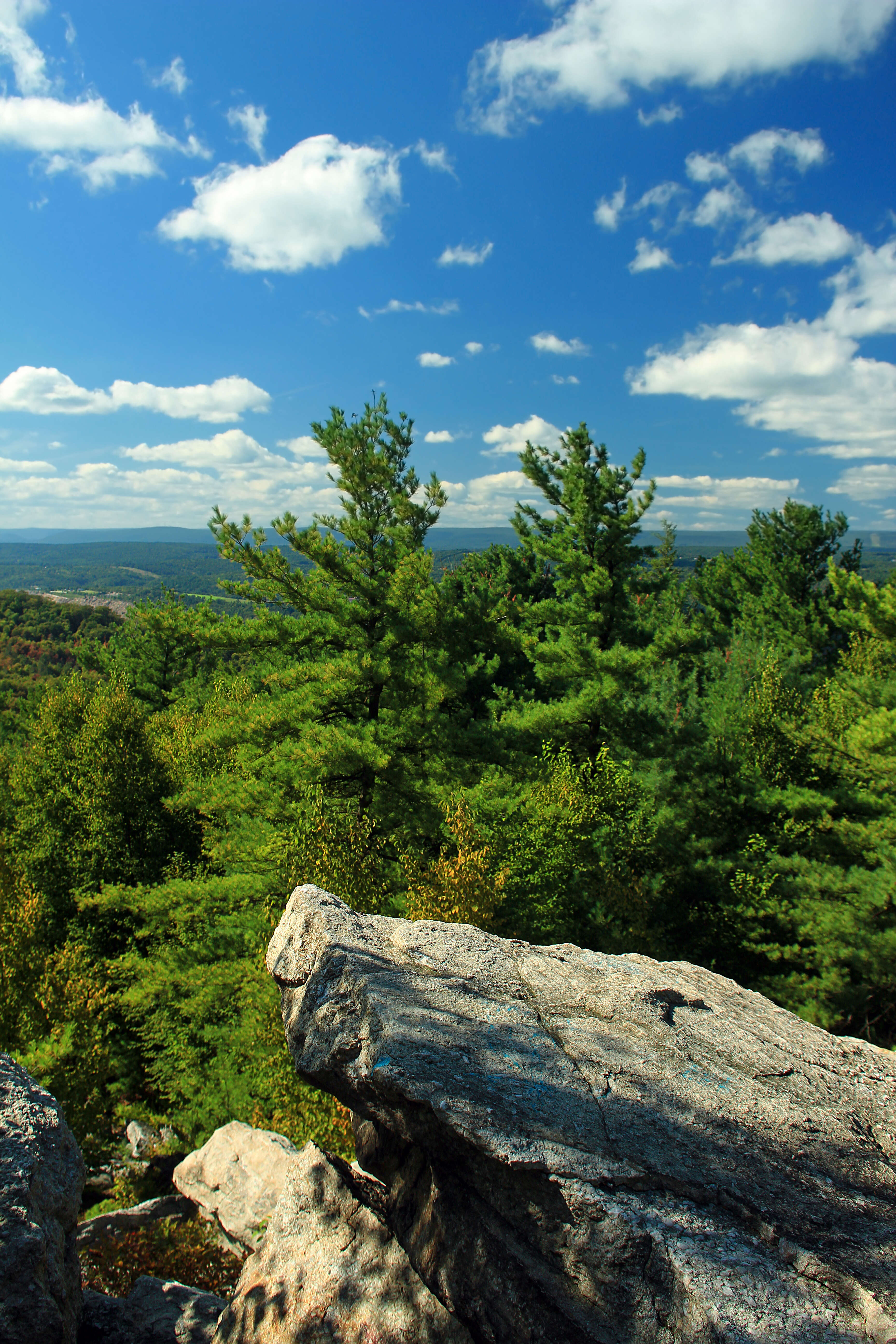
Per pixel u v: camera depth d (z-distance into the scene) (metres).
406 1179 3.83
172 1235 8.05
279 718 13.69
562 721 18.38
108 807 20.55
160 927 15.59
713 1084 3.54
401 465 14.84
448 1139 3.12
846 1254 2.63
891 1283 2.53
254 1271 4.45
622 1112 3.20
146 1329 4.91
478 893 10.29
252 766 14.15
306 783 13.54
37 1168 3.89
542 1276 2.80
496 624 14.86
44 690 41.97
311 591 13.66
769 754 20.16
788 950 14.63
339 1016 3.67
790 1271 2.55
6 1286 3.38
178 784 21.27
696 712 23.98
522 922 12.73
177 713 31.31
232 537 14.04
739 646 29.59
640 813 16.58
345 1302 3.90
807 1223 2.76
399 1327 3.69
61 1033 11.70
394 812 13.60
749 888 15.27
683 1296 2.49
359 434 14.34
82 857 20.47
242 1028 12.85
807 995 14.07
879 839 14.07
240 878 13.43
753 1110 3.38
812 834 16.08
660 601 34.03
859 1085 3.77
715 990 4.65
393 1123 3.36
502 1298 2.88
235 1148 9.05
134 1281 7.25
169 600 33.62
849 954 13.37
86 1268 7.50
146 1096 16.98
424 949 4.46
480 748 14.77
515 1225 2.95
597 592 19.91
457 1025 3.59
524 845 13.74
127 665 43.84
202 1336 4.90
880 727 14.12
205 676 43.94
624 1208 2.71
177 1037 15.13
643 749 18.20
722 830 16.86
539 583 30.66
